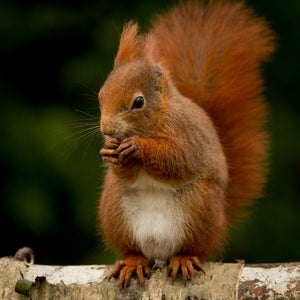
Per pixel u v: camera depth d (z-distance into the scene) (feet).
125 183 29.07
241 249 45.14
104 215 30.22
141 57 30.94
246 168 34.22
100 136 31.07
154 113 28.45
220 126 34.45
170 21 36.91
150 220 29.43
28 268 27.61
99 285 26.71
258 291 24.95
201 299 25.57
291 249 45.19
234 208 34.04
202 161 29.12
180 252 29.45
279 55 49.32
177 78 35.04
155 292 26.30
